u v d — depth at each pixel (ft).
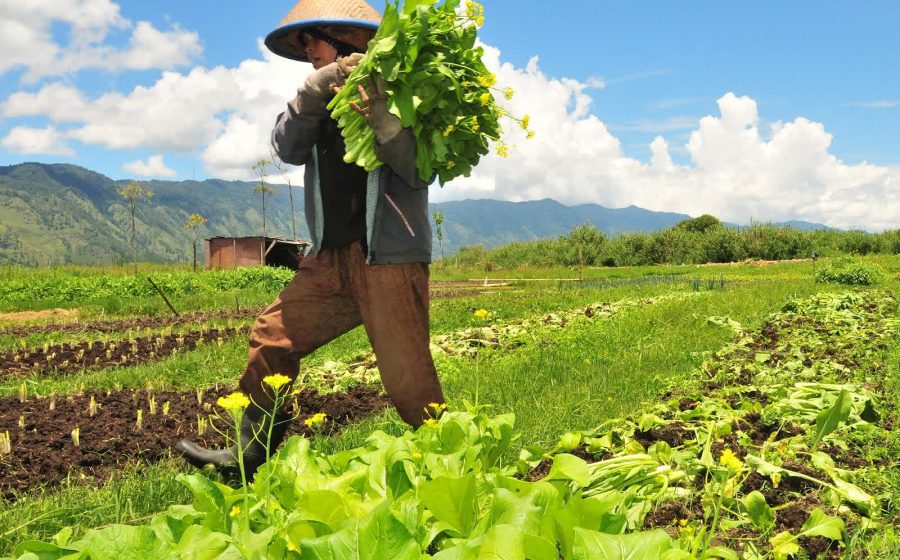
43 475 13.55
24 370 27.48
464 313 45.55
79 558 5.68
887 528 8.82
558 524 6.23
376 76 9.41
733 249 160.97
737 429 14.01
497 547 5.54
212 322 42.14
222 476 11.56
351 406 19.81
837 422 11.94
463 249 173.78
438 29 9.40
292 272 86.07
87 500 11.25
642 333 31.14
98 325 45.09
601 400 17.21
